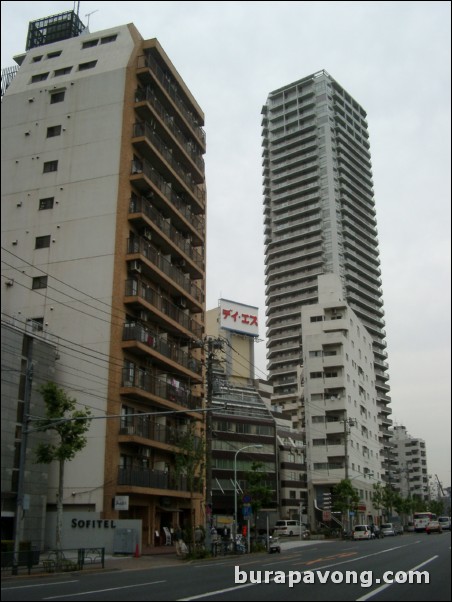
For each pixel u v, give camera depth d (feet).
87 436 122.52
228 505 244.83
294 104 465.06
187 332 155.74
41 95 152.76
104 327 128.67
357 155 467.93
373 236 461.37
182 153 165.99
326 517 234.79
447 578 59.52
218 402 260.01
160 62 161.58
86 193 140.05
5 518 107.55
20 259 139.33
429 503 469.57
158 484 132.67
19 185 145.89
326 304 314.55
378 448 357.20
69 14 180.24
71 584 58.95
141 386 132.36
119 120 144.05
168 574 70.54
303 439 315.37
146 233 141.08
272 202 448.24
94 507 118.01
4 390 108.47
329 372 295.89
